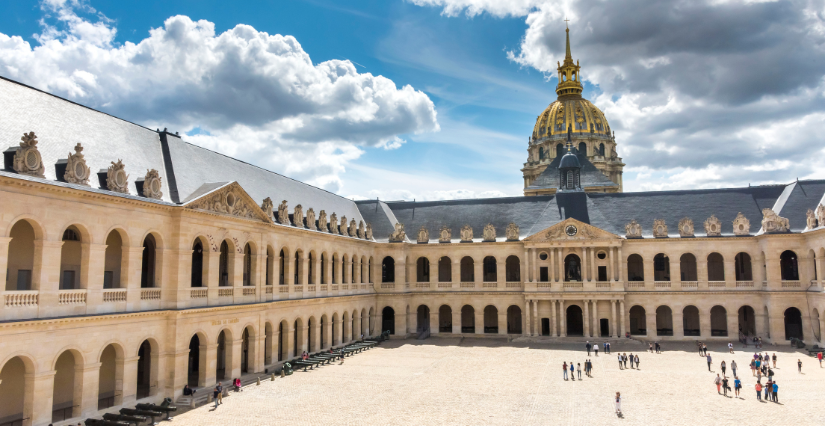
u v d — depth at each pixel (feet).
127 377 153.07
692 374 213.87
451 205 365.40
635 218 328.29
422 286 334.65
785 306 280.51
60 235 136.05
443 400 171.63
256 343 205.87
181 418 149.48
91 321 142.31
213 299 183.42
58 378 155.53
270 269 221.05
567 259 328.29
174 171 184.44
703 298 301.63
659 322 328.49
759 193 323.57
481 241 329.52
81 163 142.41
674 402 170.09
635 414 156.87
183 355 169.17
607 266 310.65
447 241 336.08
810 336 273.95
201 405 163.32
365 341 297.74
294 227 233.14
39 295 130.11
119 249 172.35
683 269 326.85
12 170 125.80
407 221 361.92
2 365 121.39
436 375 211.00
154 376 163.43
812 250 274.77
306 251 248.11
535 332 314.14
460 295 328.08
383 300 327.26
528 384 195.62
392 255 331.98
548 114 596.29
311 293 250.57
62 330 135.23
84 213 142.51
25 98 149.38
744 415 154.51
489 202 361.30
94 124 168.14
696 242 305.73
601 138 574.97
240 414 153.48
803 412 156.46
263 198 233.96
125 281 154.92
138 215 159.43
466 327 349.61
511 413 157.69
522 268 323.16
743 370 220.43
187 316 171.32
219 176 212.43
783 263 304.30
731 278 301.02
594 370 222.69
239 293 196.34
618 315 306.35
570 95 608.19
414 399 172.55
